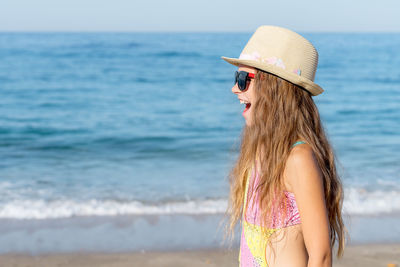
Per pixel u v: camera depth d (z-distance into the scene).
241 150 2.16
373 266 5.47
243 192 2.13
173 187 9.17
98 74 32.75
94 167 11.05
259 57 1.92
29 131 15.67
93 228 6.86
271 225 1.81
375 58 46.72
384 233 6.70
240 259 2.01
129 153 12.77
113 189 9.02
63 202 8.12
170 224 7.03
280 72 1.86
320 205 1.70
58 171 10.58
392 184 9.52
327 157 1.89
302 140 1.80
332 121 18.58
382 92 26.89
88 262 5.64
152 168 10.98
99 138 14.80
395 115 19.83
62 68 35.41
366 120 18.73
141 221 7.18
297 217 1.77
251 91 1.98
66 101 22.39
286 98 1.88
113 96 24.16
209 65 39.31
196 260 5.72
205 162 11.66
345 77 33.97
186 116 18.92
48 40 68.44
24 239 6.39
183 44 64.88
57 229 6.82
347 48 60.28
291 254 1.78
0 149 13.02
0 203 7.99
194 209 7.76
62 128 16.30
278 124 1.85
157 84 28.94
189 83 29.52
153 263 5.62
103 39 76.31
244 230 1.97
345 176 10.09
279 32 1.92
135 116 18.94
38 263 5.60
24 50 49.03
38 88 26.19
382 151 13.09
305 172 1.72
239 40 78.31
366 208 7.91
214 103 22.20
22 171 10.53
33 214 7.46
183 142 14.34
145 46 58.53
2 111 19.53
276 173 1.80
